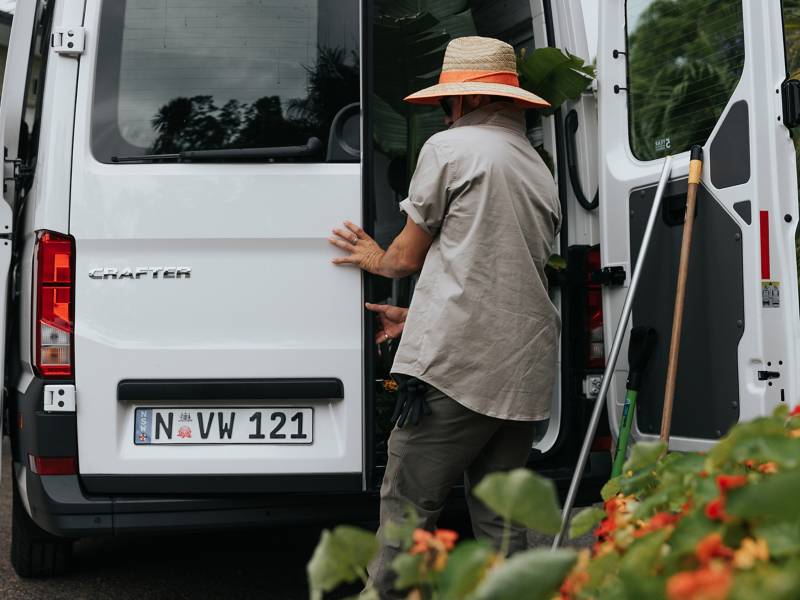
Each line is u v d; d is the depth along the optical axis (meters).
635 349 2.50
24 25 2.61
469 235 1.98
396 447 2.03
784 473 0.57
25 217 2.61
